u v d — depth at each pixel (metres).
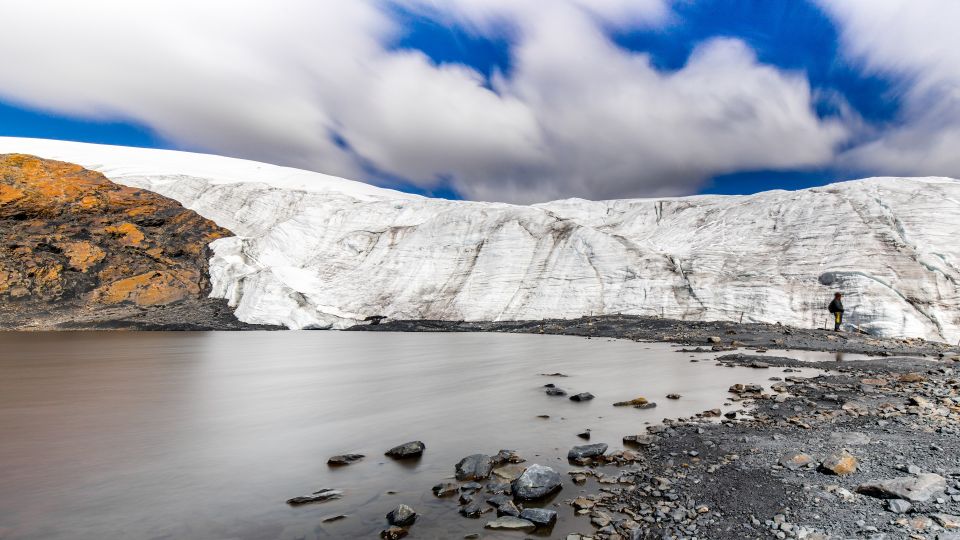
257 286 50.00
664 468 8.55
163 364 22.67
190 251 57.75
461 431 11.36
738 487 7.52
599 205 67.25
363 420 12.50
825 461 8.06
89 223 56.69
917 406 11.80
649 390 15.46
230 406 14.12
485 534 6.41
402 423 12.16
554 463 9.07
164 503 7.49
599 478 8.26
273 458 9.62
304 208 68.81
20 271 48.78
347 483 8.32
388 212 65.94
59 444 10.45
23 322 44.44
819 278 34.41
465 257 52.75
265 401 14.77
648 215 58.97
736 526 6.30
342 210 65.56
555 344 30.14
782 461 8.50
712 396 14.32
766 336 27.72
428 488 8.09
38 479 8.45
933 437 9.30
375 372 20.12
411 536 6.39
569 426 11.57
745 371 18.39
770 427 10.79
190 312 48.94
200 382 18.00
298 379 18.53
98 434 11.21
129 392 16.14
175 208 63.78
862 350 23.14
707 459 8.90
